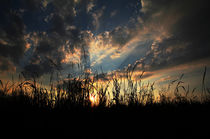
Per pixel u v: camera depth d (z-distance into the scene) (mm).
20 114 1149
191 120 1343
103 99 1616
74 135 1021
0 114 1095
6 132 975
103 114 1347
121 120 1270
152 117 1383
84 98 1540
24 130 1008
